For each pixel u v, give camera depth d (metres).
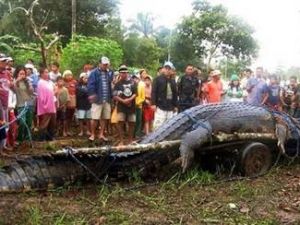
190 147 5.76
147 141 5.90
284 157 6.74
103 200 4.89
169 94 8.58
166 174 5.94
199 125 5.94
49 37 15.60
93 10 27.77
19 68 7.77
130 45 27.16
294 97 9.89
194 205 4.88
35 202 4.79
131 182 5.58
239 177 5.99
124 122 8.34
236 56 28.08
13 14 23.75
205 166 6.29
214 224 4.35
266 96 9.32
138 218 4.44
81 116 8.93
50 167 5.22
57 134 9.05
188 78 8.70
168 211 4.66
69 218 4.38
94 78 8.22
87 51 13.44
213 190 5.43
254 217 4.57
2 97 6.71
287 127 6.53
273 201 5.10
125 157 5.60
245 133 6.17
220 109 6.30
